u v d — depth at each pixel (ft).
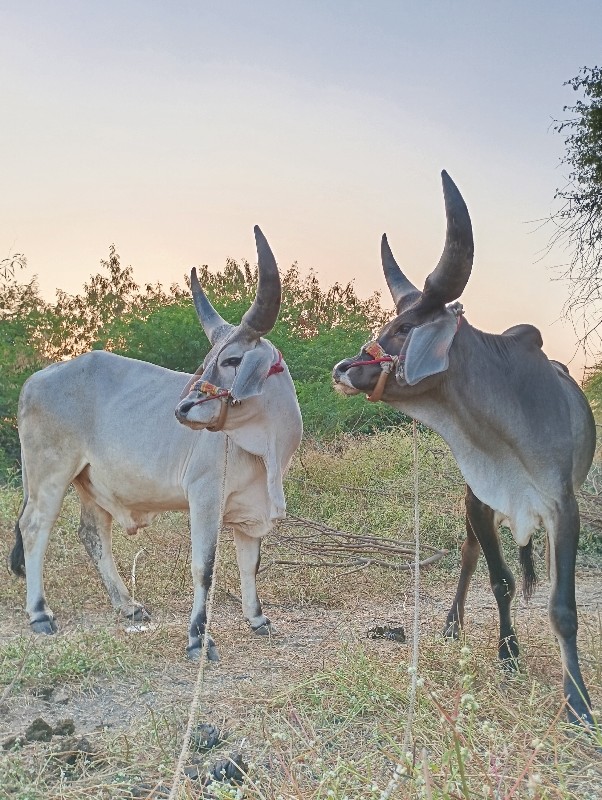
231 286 59.36
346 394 12.80
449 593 21.79
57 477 18.76
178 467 17.46
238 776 10.20
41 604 18.24
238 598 20.59
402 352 12.29
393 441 33.78
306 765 10.44
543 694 12.71
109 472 18.35
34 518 18.69
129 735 11.66
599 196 29.76
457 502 27.02
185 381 18.19
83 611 19.51
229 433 16.38
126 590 19.33
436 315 12.34
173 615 19.44
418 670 13.38
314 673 14.10
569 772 10.21
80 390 18.79
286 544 23.39
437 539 25.76
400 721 11.51
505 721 11.64
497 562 14.78
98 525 19.60
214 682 14.35
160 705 13.20
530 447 12.30
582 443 13.35
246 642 17.13
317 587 21.30
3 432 40.65
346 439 37.68
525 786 9.27
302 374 46.88
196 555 16.60
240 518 17.37
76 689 13.88
